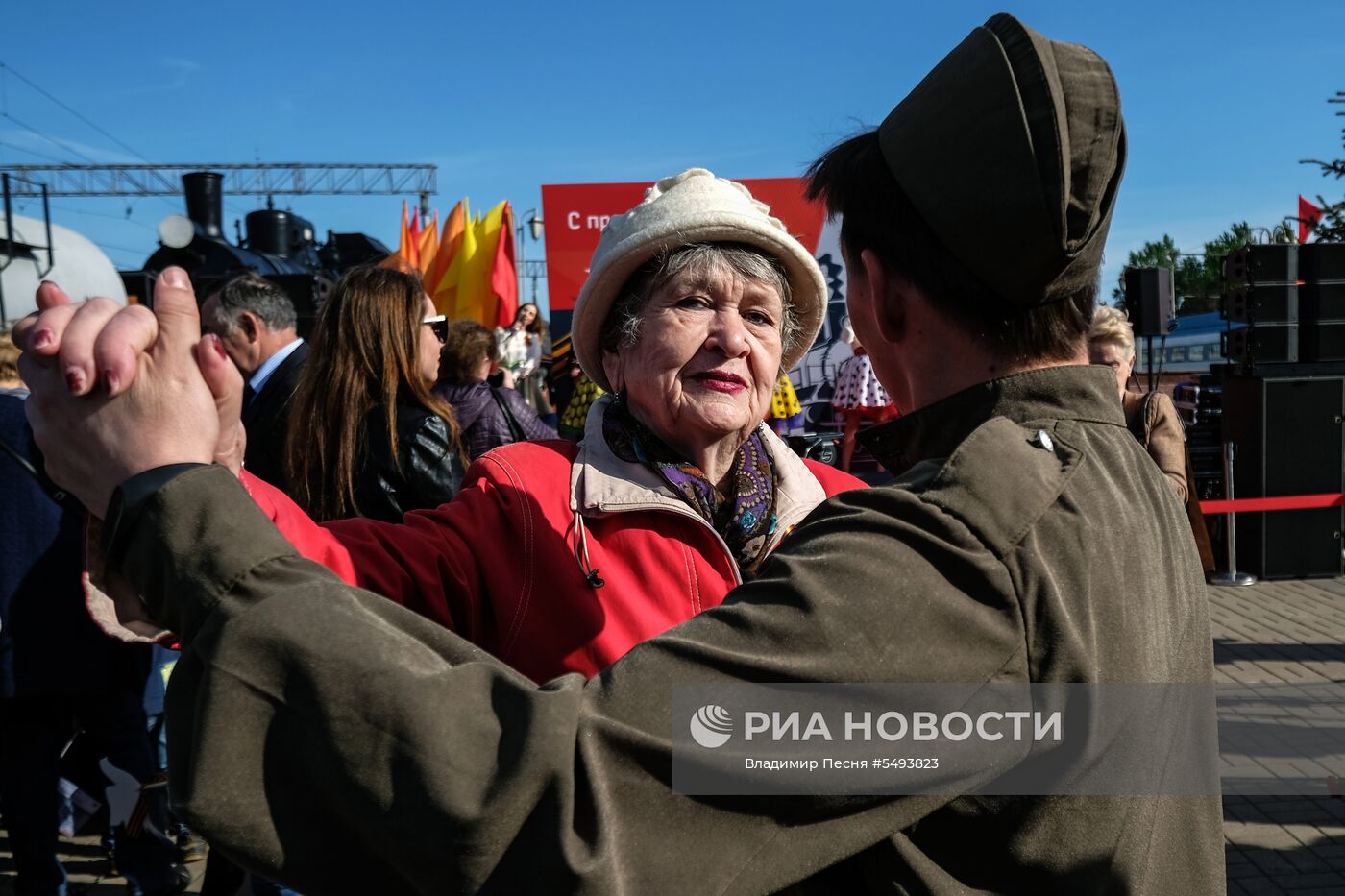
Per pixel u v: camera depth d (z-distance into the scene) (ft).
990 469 2.36
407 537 4.14
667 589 4.33
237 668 1.95
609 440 4.67
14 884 8.91
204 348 2.21
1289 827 10.94
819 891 2.29
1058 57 2.53
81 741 9.49
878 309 2.84
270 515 3.59
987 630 2.16
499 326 24.20
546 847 1.86
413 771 1.87
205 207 57.00
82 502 2.30
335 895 1.97
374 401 8.06
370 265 8.63
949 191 2.55
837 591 2.11
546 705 1.96
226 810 1.91
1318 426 23.03
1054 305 2.66
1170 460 13.58
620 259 4.44
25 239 18.53
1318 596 21.33
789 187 23.77
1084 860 2.22
